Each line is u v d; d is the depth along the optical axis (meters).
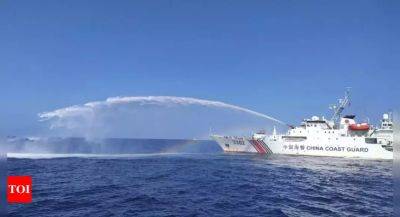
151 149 89.00
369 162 67.31
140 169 47.97
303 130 74.69
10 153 60.41
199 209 26.44
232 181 40.34
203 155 73.50
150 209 26.02
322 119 75.12
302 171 52.81
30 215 23.95
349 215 26.62
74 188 33.78
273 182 41.06
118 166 50.22
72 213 24.67
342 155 71.94
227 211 26.31
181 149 94.69
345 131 73.44
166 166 52.22
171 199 29.48
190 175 43.91
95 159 57.78
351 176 48.75
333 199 32.38
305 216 26.09
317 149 73.38
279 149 75.25
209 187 35.91
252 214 25.81
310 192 35.62
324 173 51.34
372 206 29.67
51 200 28.47
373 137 70.75
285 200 31.23
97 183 36.69
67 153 64.94
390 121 72.25
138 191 32.69
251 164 59.22
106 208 26.16
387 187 39.91
